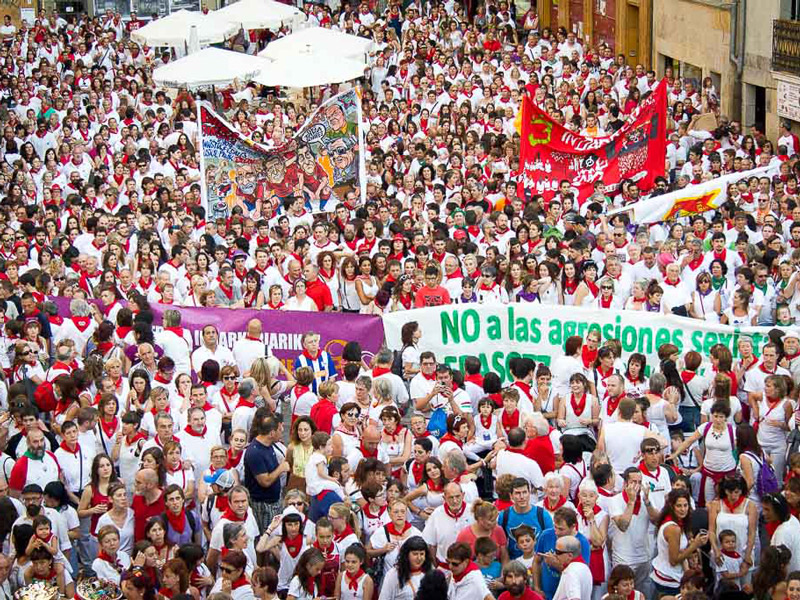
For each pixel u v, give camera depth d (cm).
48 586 1257
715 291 1948
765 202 2336
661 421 1547
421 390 1622
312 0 5053
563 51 4000
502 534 1273
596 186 2567
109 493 1362
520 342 1858
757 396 1597
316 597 1238
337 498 1370
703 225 2158
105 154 3052
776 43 3136
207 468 1498
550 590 1256
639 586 1346
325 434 1391
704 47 3591
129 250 2297
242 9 3900
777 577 1220
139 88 3744
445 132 3042
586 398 1567
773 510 1305
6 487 1411
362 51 3431
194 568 1255
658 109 2531
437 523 1305
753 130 2972
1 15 5281
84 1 5344
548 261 1988
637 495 1320
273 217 2480
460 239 2195
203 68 3091
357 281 2019
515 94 3384
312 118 2495
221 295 2066
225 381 1625
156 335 1889
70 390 1608
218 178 2495
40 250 2295
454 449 1373
